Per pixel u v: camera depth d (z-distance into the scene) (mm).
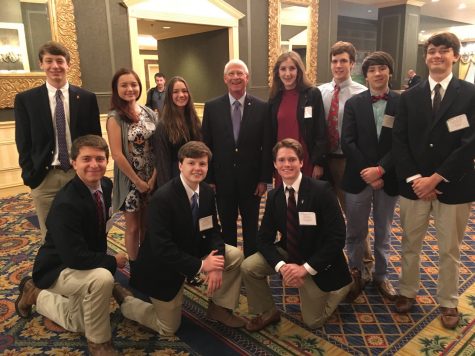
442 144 1923
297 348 1938
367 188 2299
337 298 2148
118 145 2344
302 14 7586
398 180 2127
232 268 2057
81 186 1853
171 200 1914
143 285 1964
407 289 2230
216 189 2557
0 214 4113
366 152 2260
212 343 1987
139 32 7426
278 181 2613
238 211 2666
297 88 2502
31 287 2178
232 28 6645
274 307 2150
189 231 1991
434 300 2348
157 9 5680
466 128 1862
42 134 2279
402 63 9906
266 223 2121
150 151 2477
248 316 2256
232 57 6773
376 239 2406
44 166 2299
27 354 1917
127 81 2326
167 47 8148
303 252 2043
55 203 1813
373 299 2383
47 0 4730
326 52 8273
